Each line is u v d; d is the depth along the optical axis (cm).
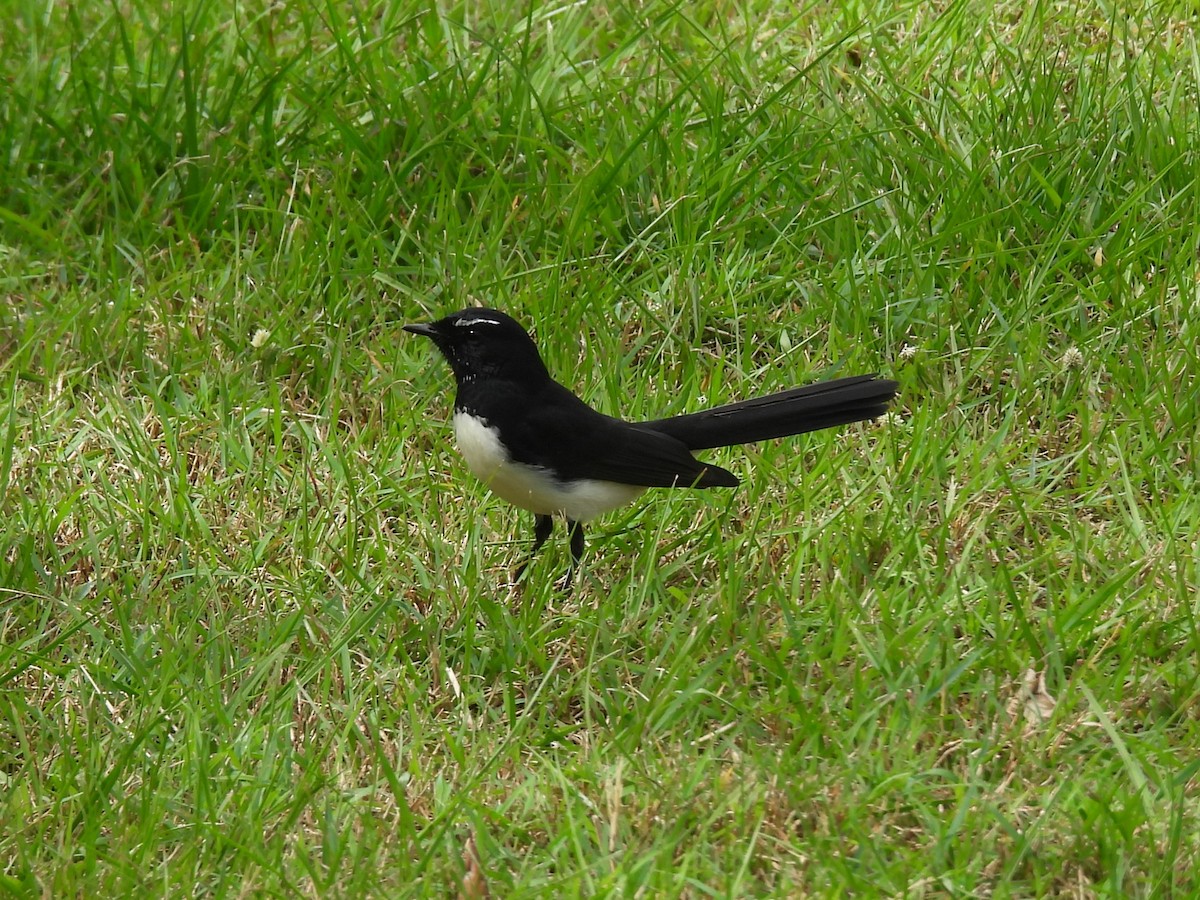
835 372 1154
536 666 941
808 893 755
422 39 1481
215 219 1327
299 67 1433
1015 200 1249
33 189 1340
